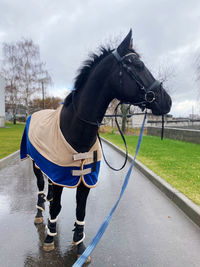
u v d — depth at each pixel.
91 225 3.40
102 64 2.26
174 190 4.52
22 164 7.94
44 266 2.47
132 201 4.39
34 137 2.77
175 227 3.36
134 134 22.62
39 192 3.58
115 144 12.95
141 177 6.17
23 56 33.34
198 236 3.12
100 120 2.37
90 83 2.28
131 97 2.28
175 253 2.72
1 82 31.47
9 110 44.22
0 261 2.55
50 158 2.45
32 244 2.88
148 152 9.40
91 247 2.30
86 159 2.46
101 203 4.29
